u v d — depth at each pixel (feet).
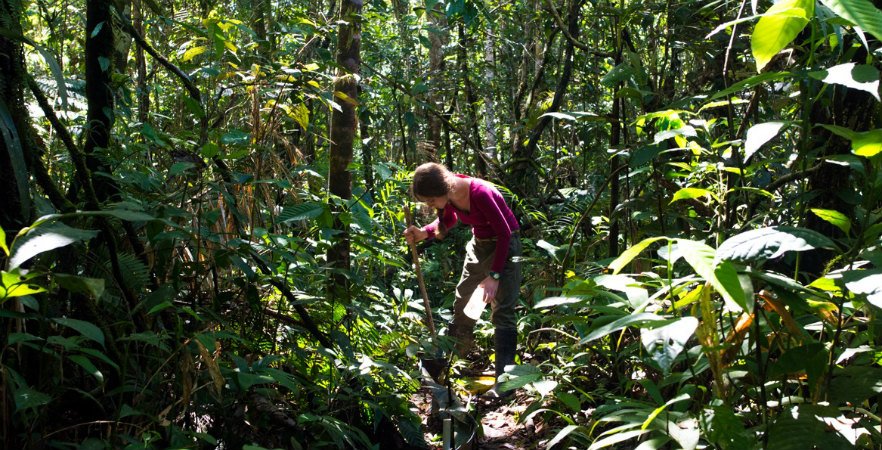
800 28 5.41
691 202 11.74
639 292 6.06
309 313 10.50
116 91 9.52
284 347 9.87
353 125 12.89
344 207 10.56
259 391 8.26
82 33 14.57
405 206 13.23
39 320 5.95
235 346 9.16
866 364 6.33
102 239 7.75
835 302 5.92
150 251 8.07
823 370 5.43
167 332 6.93
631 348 8.33
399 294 12.81
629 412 6.33
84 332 5.20
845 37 8.01
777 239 4.98
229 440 7.73
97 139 8.28
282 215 9.23
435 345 11.23
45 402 5.18
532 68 25.08
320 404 9.32
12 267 4.42
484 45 25.55
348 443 8.95
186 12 14.49
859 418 6.11
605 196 17.07
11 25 6.59
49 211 6.73
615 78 9.91
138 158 10.44
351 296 10.98
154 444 6.88
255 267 10.63
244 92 12.64
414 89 19.65
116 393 6.39
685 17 13.23
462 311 14.58
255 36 12.39
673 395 8.61
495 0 24.45
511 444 11.15
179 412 7.33
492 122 27.12
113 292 7.52
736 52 13.84
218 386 6.50
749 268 5.51
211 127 11.34
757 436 5.86
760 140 5.23
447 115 22.57
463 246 20.48
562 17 20.77
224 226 9.75
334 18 13.78
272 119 11.12
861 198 8.15
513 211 19.88
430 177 12.72
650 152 9.31
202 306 9.20
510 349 13.70
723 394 5.82
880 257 5.40
